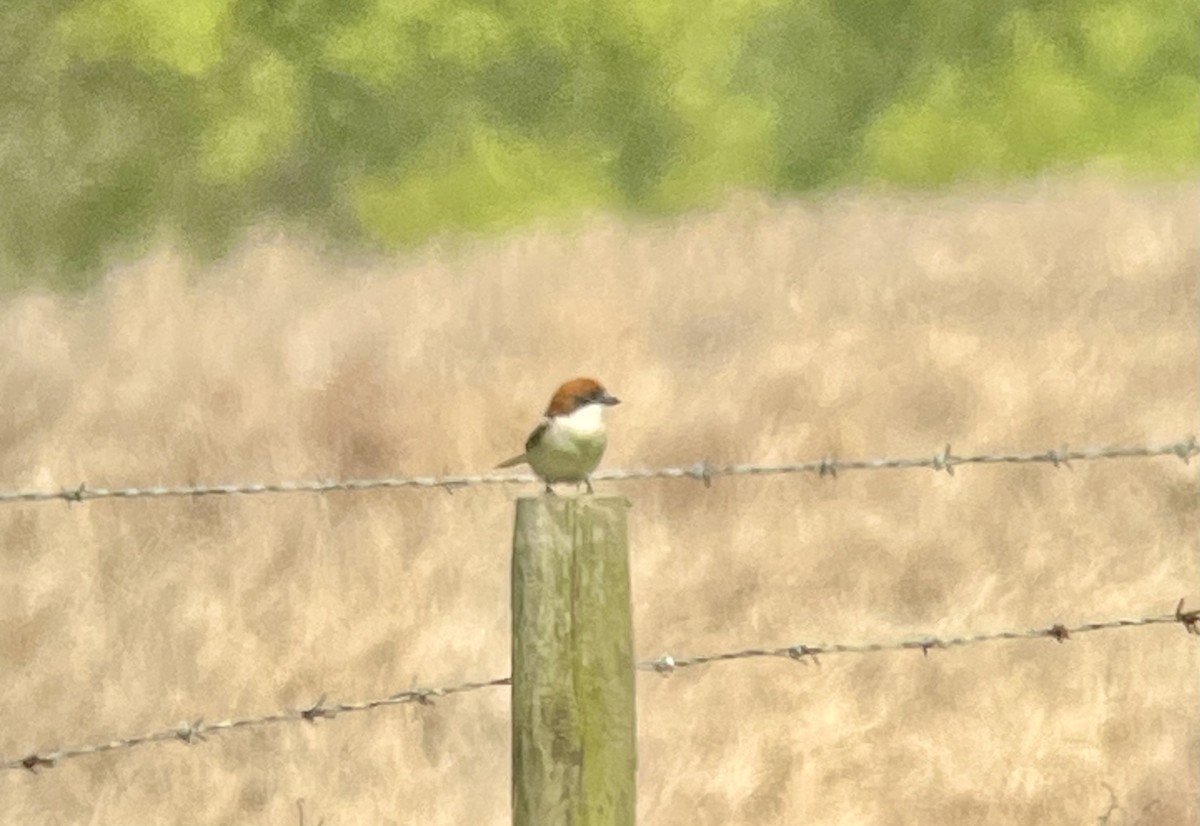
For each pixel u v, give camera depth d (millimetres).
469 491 17891
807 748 12602
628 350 23781
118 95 42062
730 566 15578
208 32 40406
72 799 13289
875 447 18766
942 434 19062
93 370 26125
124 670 14859
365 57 41312
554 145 42750
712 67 42875
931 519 16359
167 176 42312
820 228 33156
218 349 26672
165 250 35312
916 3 42781
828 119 44094
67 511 18141
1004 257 28562
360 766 13211
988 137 42438
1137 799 11938
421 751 13359
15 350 27875
